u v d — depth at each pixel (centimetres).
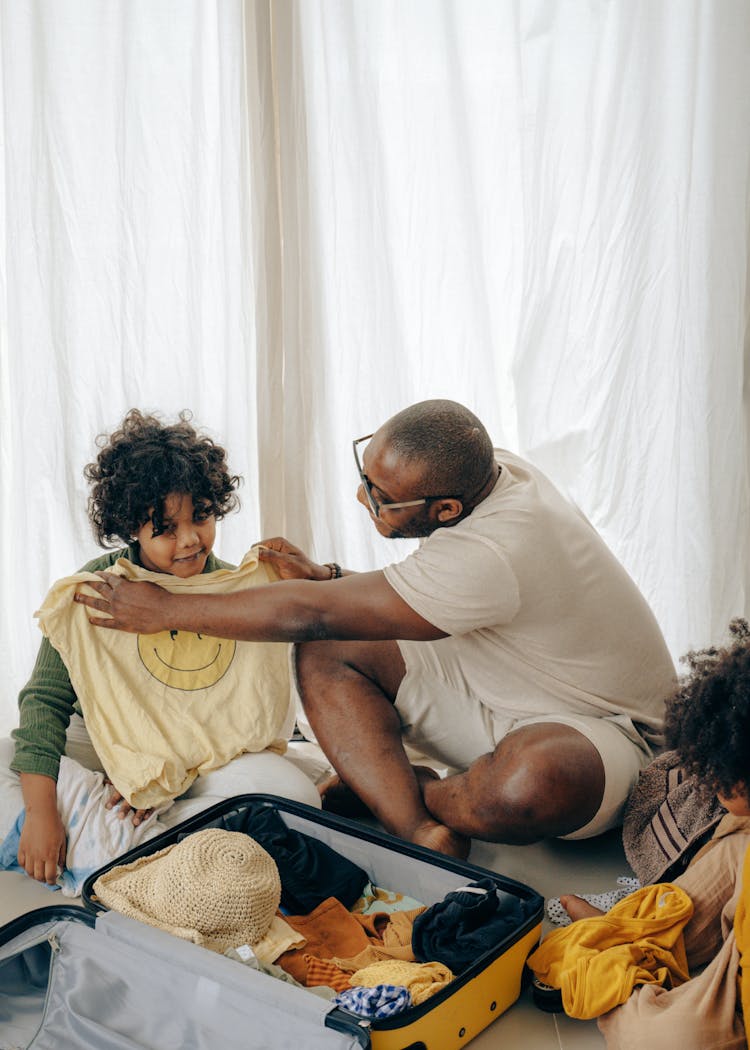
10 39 218
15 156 221
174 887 152
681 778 169
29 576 235
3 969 150
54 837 176
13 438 231
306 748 233
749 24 219
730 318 230
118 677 189
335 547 244
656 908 155
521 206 231
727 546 238
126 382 232
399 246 234
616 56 222
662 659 194
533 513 176
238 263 230
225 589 194
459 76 224
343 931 161
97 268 229
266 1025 133
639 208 228
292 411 238
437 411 177
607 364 234
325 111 228
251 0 221
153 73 224
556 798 174
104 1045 138
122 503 183
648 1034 136
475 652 190
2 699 238
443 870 168
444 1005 137
